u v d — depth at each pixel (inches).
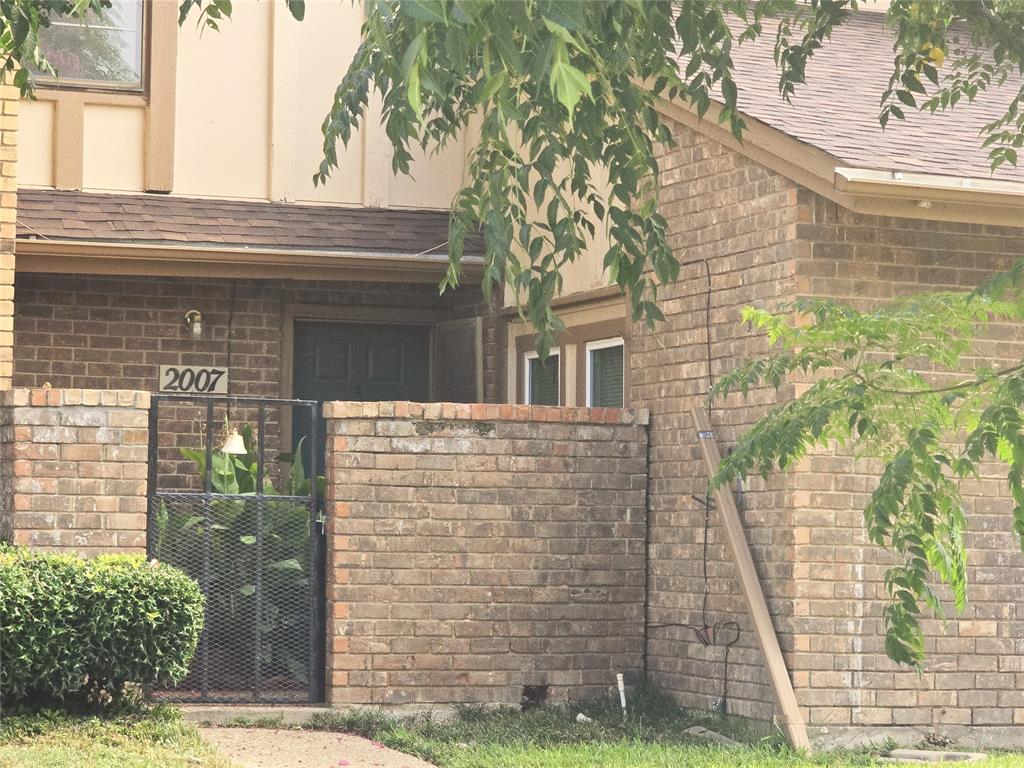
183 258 497.7
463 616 411.8
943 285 384.2
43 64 336.8
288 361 538.0
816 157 360.8
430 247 522.6
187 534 410.0
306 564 416.8
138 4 523.2
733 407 398.6
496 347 530.9
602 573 425.7
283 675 412.8
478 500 415.2
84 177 512.1
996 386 240.7
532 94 230.2
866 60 470.6
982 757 354.3
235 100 530.9
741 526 391.2
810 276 374.6
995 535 386.9
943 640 381.7
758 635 374.3
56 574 346.0
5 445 395.5
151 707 361.1
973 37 306.2
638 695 417.7
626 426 431.2
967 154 378.9
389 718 399.9
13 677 339.3
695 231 417.1
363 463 408.2
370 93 540.1
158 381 522.6
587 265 476.4
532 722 395.2
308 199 533.6
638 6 193.8
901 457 229.1
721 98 396.2
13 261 437.1
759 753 351.3
